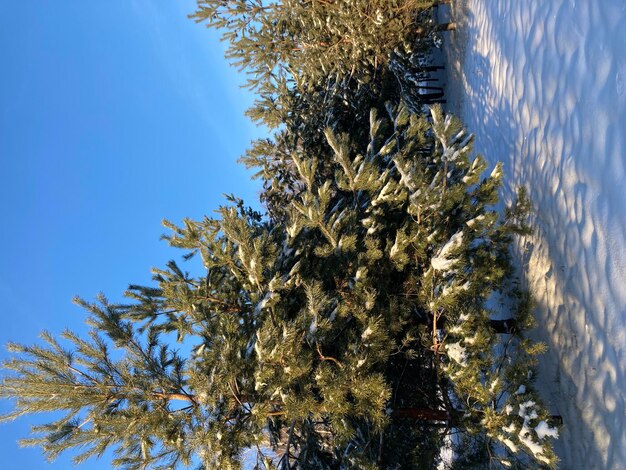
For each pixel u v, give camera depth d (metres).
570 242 3.73
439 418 3.93
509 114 5.49
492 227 3.88
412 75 8.86
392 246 3.94
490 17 6.57
